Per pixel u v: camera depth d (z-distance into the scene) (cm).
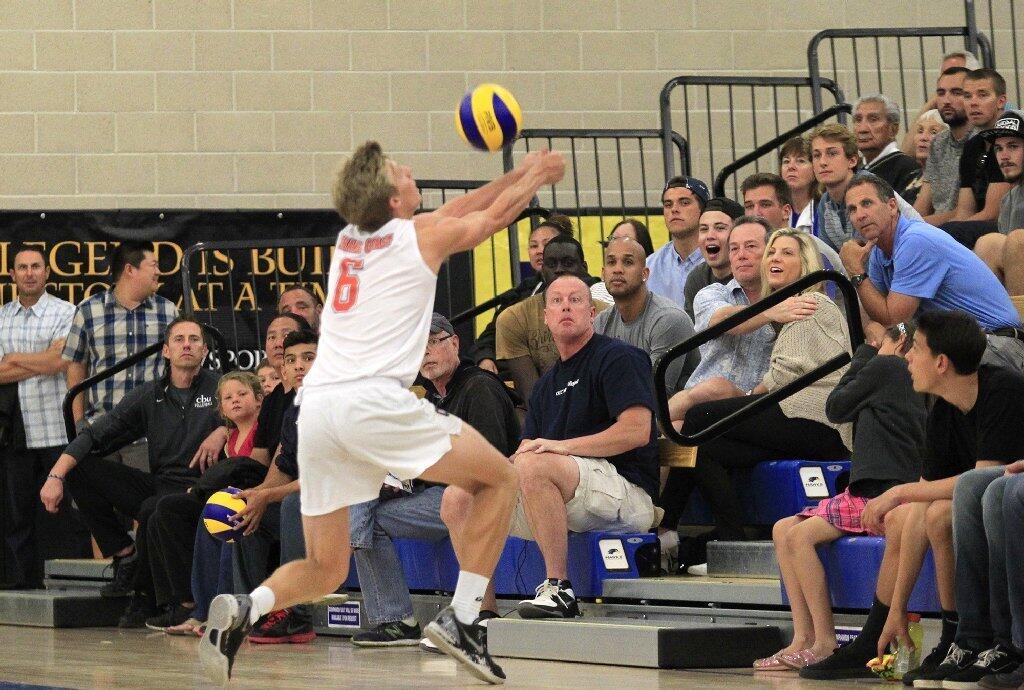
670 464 1769
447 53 2880
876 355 1491
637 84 2908
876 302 1720
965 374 1320
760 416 1722
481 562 1270
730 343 1831
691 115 2916
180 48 2833
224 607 1174
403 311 1207
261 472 2052
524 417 2031
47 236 2681
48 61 2806
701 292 1948
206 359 2645
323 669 1564
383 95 2870
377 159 1228
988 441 1307
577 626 1555
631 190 2886
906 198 2270
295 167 2850
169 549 2070
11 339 2602
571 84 2897
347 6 2864
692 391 1798
